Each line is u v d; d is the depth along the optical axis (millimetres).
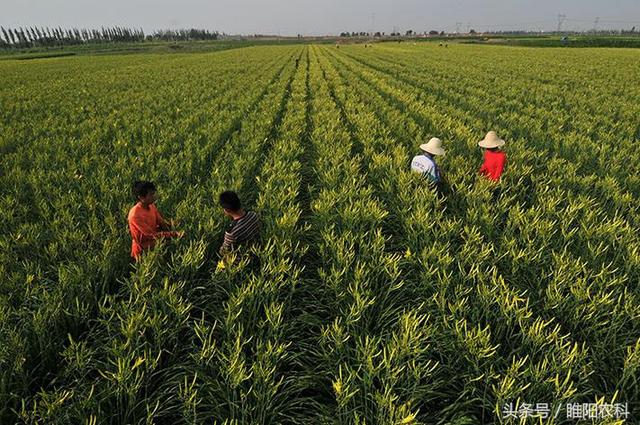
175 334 3889
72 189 7184
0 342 3486
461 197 6973
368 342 3738
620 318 3945
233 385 3133
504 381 2986
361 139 10648
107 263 4633
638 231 5770
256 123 12438
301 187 8508
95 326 4137
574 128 11719
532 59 39750
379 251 5066
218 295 4598
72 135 11609
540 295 4324
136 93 20219
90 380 3641
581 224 5488
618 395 3395
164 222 5336
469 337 3385
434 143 6891
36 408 2947
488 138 7234
